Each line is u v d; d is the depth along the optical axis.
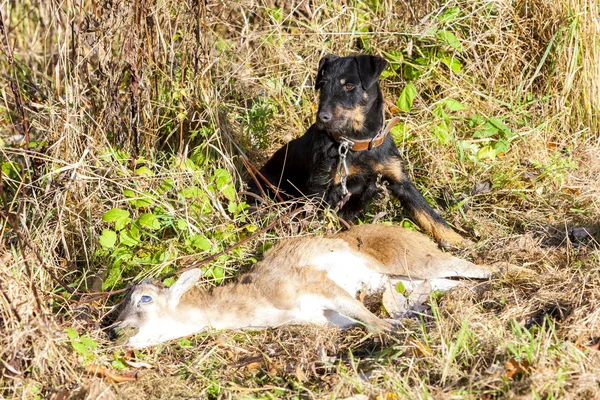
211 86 5.61
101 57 5.21
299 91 6.34
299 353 3.74
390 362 3.43
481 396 3.10
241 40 6.63
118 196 4.80
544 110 6.08
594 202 5.03
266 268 4.11
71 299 4.21
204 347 3.87
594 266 4.09
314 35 6.48
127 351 3.78
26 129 4.76
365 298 4.31
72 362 3.58
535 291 4.04
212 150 5.44
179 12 5.45
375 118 5.12
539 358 3.20
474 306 3.89
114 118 5.23
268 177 5.63
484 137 5.79
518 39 6.31
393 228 4.42
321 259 4.11
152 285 3.90
